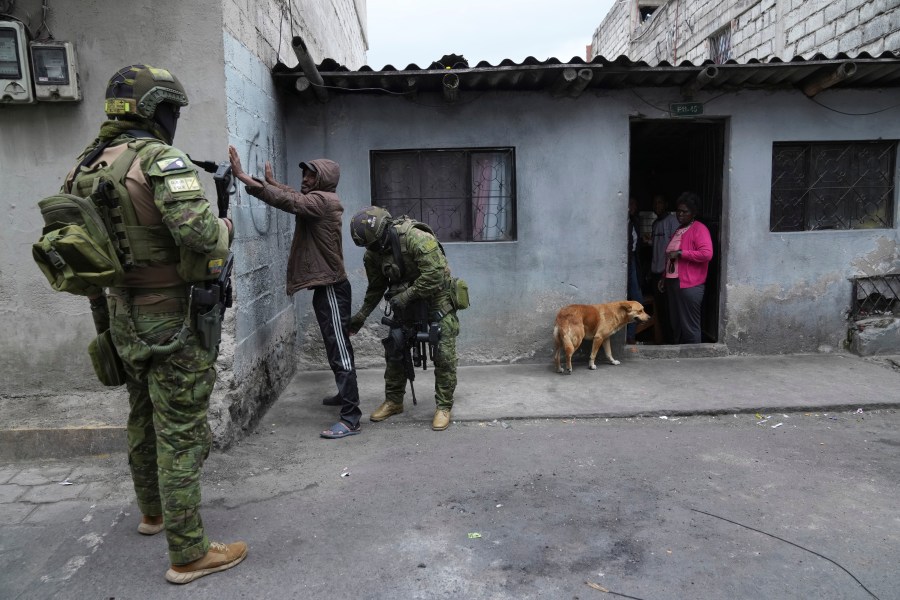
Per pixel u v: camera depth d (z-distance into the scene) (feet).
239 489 10.34
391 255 12.69
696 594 7.45
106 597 7.38
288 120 17.26
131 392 8.18
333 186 13.23
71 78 11.30
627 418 13.99
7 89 11.13
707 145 19.69
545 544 8.61
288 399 15.44
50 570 7.91
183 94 7.80
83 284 6.72
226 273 7.86
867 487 10.35
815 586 7.57
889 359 17.90
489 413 14.08
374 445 12.40
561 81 16.30
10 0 11.13
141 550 8.39
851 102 17.90
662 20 37.17
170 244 7.23
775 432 13.05
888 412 14.25
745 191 18.15
